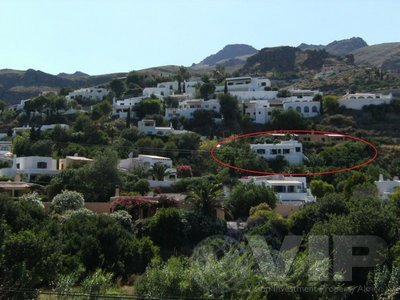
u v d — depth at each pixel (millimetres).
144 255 51688
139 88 189000
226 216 71188
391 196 66938
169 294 33562
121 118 142750
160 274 34406
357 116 134875
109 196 81250
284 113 131375
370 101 137625
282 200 84250
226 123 136125
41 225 51375
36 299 33469
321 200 58344
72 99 173875
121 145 116125
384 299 35812
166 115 142125
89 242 49219
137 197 72062
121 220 61375
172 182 92250
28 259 35500
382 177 88562
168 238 60250
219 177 95438
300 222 57406
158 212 61938
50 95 166875
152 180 92375
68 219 56094
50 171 94438
